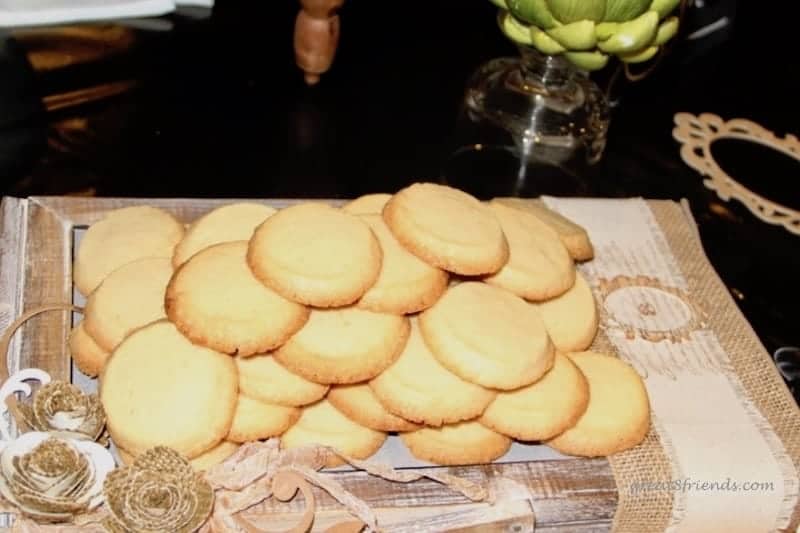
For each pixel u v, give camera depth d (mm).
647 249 912
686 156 1101
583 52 944
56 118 1019
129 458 712
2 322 785
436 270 760
